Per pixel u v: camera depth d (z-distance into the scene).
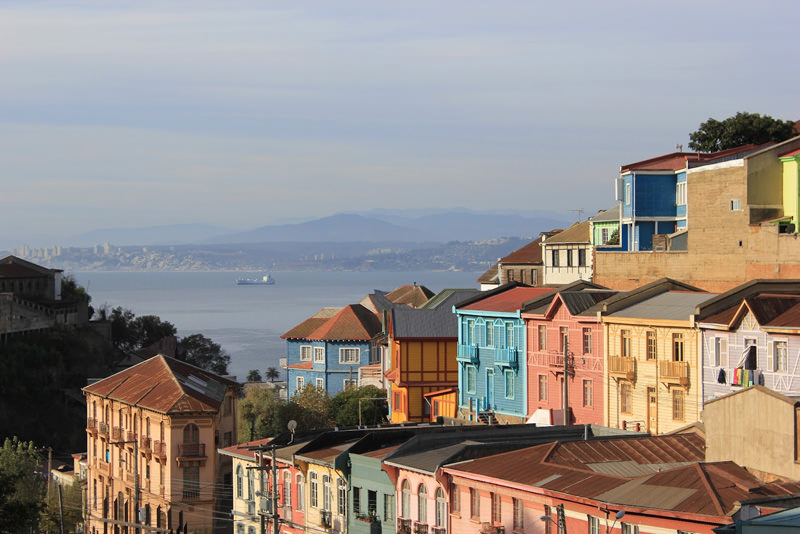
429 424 171.62
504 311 188.50
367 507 125.19
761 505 83.19
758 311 136.00
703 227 180.25
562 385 173.38
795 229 167.88
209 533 196.88
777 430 95.56
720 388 141.88
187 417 197.38
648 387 154.88
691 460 109.38
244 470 158.50
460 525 109.56
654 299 164.38
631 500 89.38
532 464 105.94
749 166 172.88
